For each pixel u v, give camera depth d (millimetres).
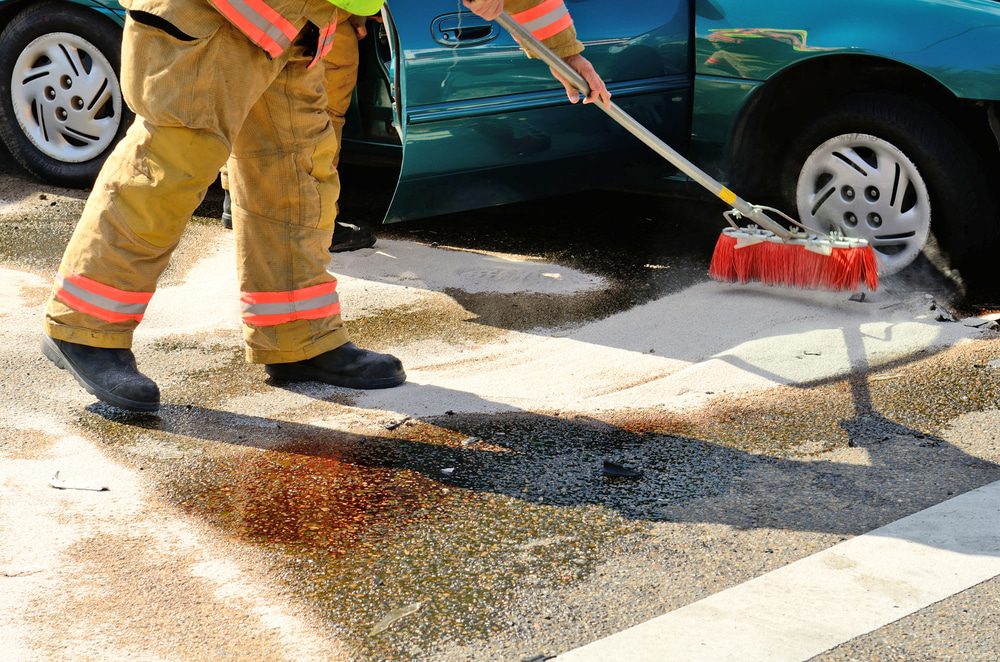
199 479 3193
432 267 5020
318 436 3463
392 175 6371
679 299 4609
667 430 3492
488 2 3455
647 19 4738
